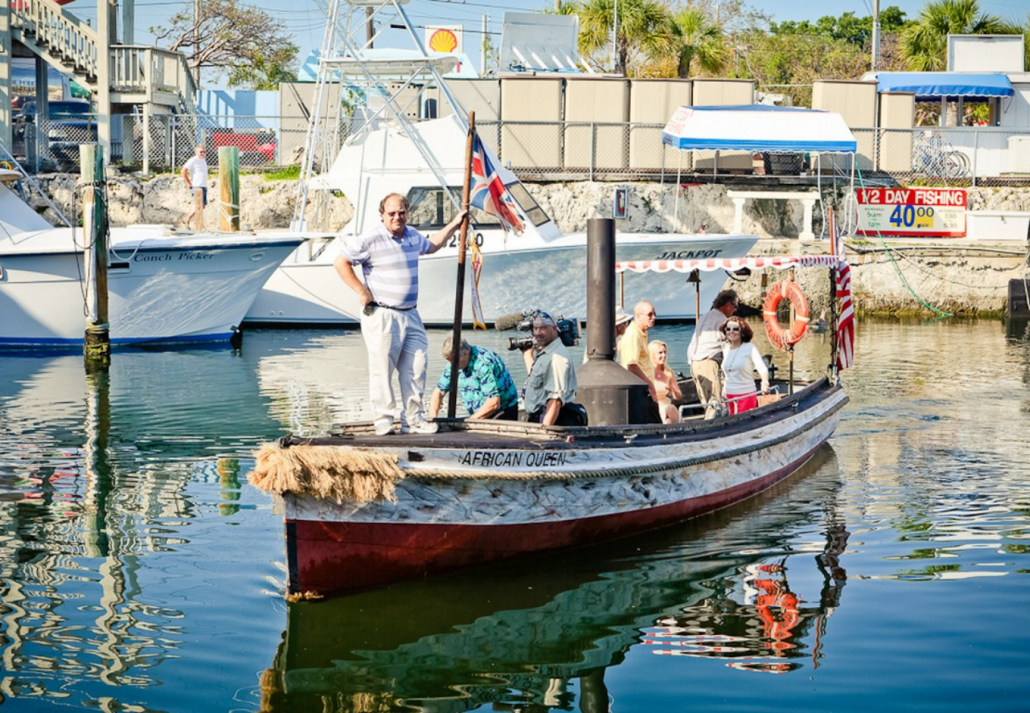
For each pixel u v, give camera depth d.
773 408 11.40
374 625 7.53
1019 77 33.41
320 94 23.95
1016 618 7.56
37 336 20.75
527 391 9.07
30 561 8.73
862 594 8.09
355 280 7.97
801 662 6.93
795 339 12.67
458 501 8.02
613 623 7.59
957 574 8.47
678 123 26.23
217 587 8.17
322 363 19.30
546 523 8.59
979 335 23.23
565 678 6.80
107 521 9.78
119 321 21.00
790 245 26.50
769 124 25.94
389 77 24.95
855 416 14.59
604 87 27.89
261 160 31.97
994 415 14.61
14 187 28.03
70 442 12.84
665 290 23.83
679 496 9.65
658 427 9.39
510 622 7.60
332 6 23.53
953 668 6.80
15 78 39.47
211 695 6.54
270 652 7.12
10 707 6.34
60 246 20.08
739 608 7.85
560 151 27.97
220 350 20.92
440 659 7.04
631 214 27.70
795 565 8.72
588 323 10.09
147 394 16.09
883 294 26.84
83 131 30.11
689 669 6.89
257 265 21.47
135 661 6.96
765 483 10.99
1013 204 28.34
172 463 11.86
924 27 39.62
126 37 31.22
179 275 20.98
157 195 28.28
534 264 22.64
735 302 12.13
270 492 8.02
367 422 8.35
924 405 15.31
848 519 9.96
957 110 36.84
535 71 29.91
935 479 11.34
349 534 7.73
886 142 28.72
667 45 35.59
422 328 8.25
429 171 22.77
